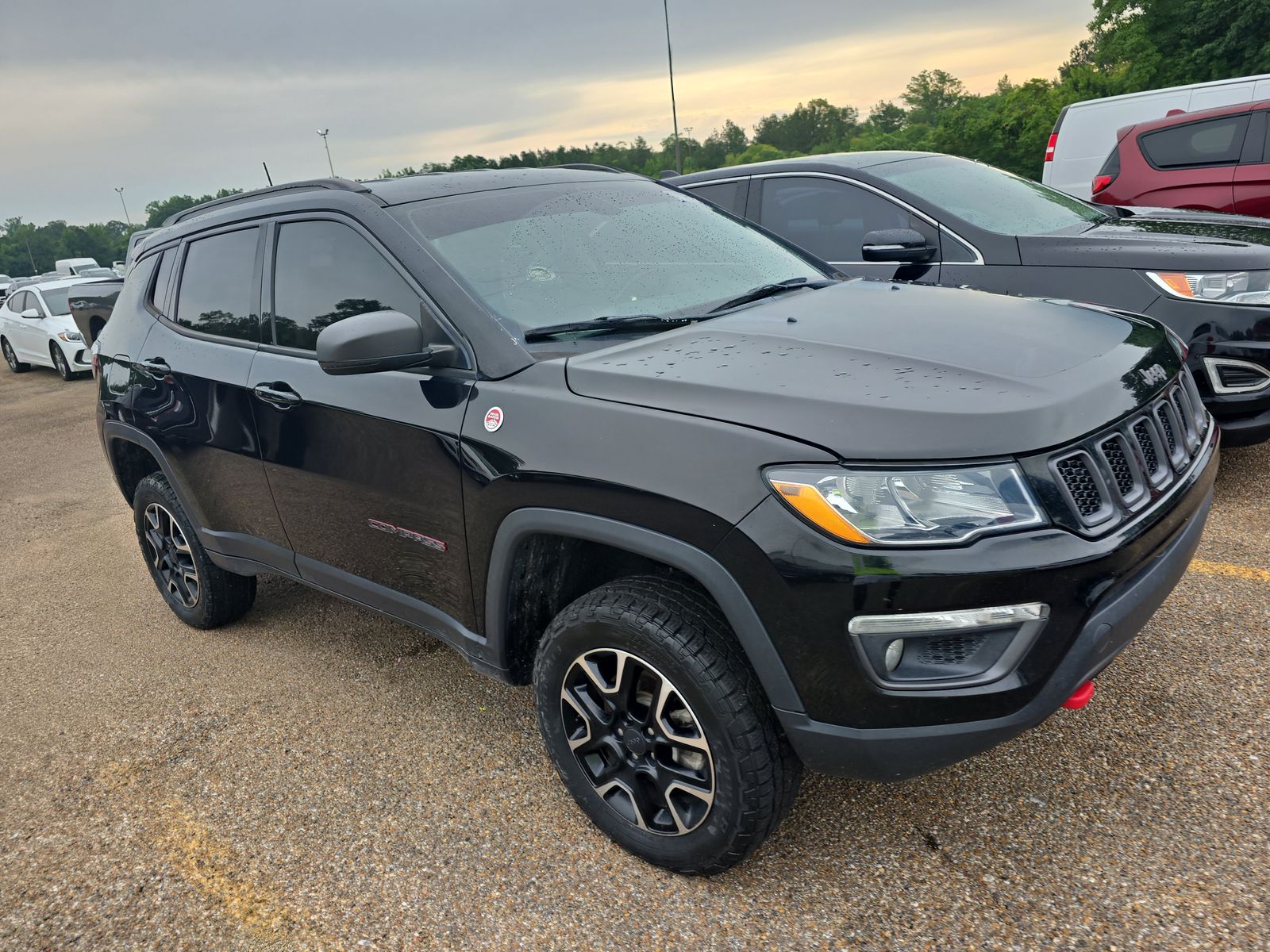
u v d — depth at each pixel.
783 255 3.19
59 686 3.62
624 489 1.97
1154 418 2.05
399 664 3.48
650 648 2.02
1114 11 40.75
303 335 2.91
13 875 2.50
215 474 3.31
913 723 1.80
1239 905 1.94
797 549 1.76
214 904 2.30
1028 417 1.79
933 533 1.71
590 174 3.35
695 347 2.25
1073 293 4.16
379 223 2.67
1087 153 10.39
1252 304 3.75
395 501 2.57
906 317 2.36
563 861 2.32
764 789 1.98
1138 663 2.87
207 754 2.99
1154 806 2.26
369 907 2.23
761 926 2.04
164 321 3.59
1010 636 1.75
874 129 129.88
